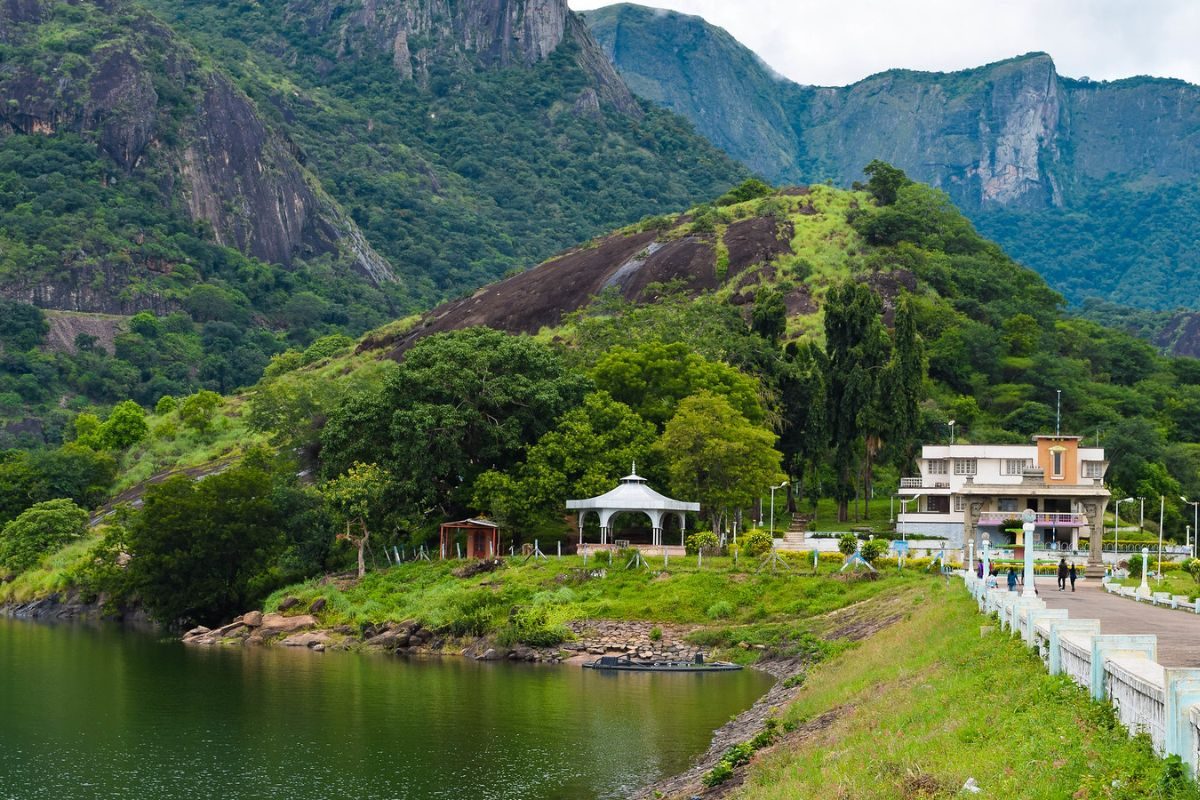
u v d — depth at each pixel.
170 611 117.94
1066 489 115.69
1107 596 78.62
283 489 122.25
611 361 133.38
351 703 74.75
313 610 110.38
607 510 110.56
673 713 70.00
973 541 111.38
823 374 142.25
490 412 126.69
